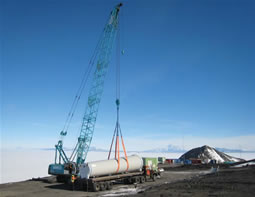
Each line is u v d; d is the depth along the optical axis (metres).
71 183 38.91
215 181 33.53
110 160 36.94
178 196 23.38
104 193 32.00
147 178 46.53
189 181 37.06
